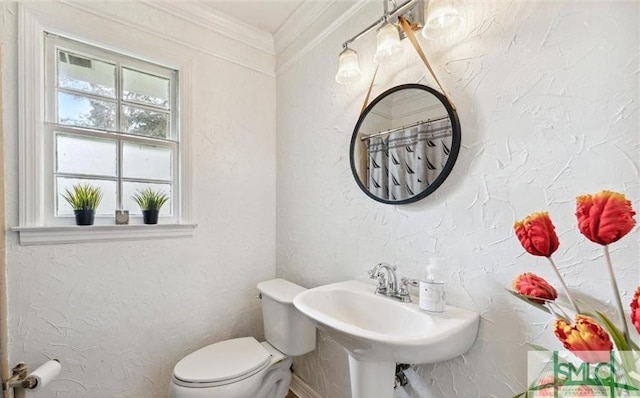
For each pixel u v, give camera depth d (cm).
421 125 105
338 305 116
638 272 63
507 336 83
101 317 135
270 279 190
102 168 142
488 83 88
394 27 105
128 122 150
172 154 162
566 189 73
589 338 48
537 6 78
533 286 65
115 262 139
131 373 143
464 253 94
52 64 130
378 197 120
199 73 165
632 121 64
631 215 49
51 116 130
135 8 146
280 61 189
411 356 77
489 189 88
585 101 70
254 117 185
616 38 66
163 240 152
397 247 115
